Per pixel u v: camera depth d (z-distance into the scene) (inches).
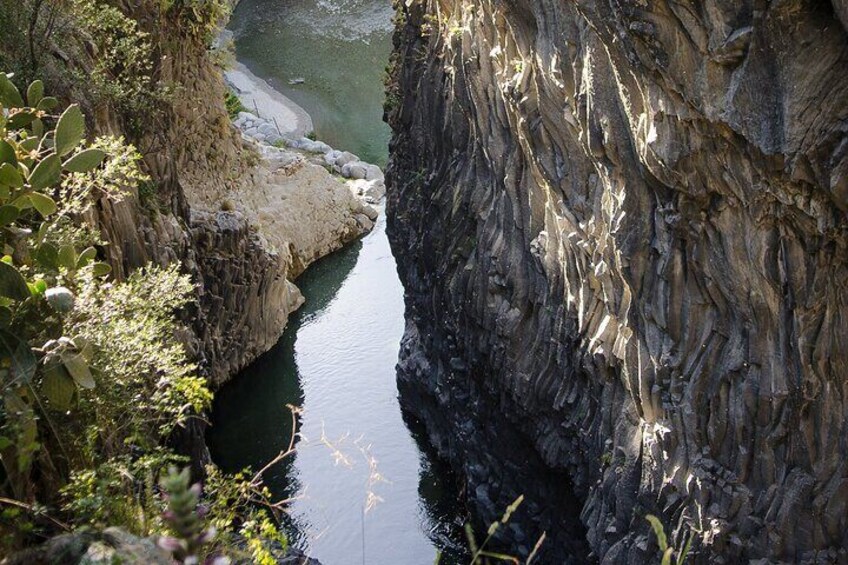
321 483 848.3
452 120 786.2
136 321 382.3
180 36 1013.8
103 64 734.5
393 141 1028.5
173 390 375.6
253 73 2021.4
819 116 339.3
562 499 664.4
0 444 279.0
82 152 359.6
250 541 289.9
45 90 639.1
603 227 530.0
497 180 690.2
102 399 342.6
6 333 308.2
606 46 424.2
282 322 1132.5
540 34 540.1
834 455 416.2
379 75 2015.3
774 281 407.5
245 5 2342.5
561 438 645.3
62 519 310.3
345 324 1156.5
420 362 929.5
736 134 375.2
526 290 666.8
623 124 461.7
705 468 466.0
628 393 542.3
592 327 567.8
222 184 1115.9
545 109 552.4
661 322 480.4
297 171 1331.2
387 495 830.5
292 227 1270.9
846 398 410.9
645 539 505.0
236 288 1026.7
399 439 929.5
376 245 1382.9
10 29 631.8
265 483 853.8
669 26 369.7
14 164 341.7
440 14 810.8
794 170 354.3
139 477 329.4
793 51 333.1
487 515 759.7
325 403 997.8
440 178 832.9
